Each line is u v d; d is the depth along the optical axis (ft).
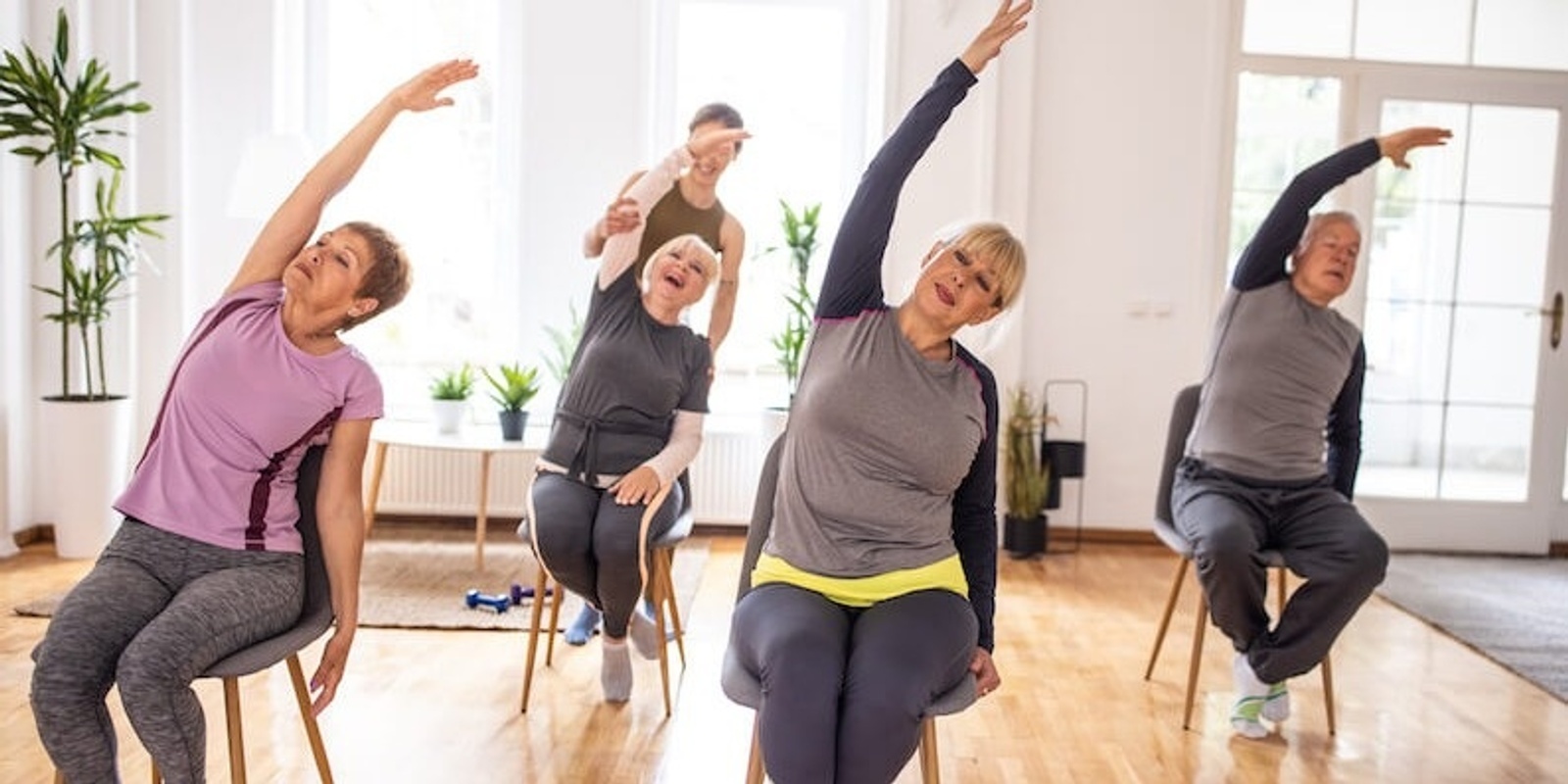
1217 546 9.38
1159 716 10.44
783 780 5.92
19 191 14.84
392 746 9.22
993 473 7.11
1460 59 17.10
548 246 16.78
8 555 14.52
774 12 17.04
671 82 17.07
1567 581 15.93
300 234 7.10
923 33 16.34
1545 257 17.33
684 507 10.21
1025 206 16.66
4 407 14.73
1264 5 16.92
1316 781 9.19
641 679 10.89
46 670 6.05
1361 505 17.58
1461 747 10.03
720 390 17.24
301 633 6.79
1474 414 17.53
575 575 9.39
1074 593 14.56
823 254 17.31
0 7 14.39
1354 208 17.22
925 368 6.81
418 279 16.99
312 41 16.79
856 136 17.17
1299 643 9.45
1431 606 14.49
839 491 6.75
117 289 15.66
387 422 16.31
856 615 6.75
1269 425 9.93
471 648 11.64
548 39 16.51
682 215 11.50
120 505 6.73
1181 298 16.99
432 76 7.34
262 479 6.80
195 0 15.96
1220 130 16.76
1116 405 17.11
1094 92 16.74
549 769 8.87
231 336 6.75
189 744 6.15
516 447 14.40
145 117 15.74
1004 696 10.85
